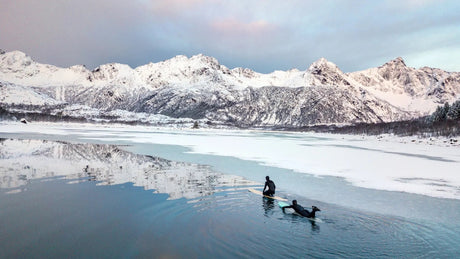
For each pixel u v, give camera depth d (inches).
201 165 1109.1
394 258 359.9
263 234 433.7
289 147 2113.7
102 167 1007.0
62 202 579.8
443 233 452.1
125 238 412.5
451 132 3225.9
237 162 1214.9
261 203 602.2
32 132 3198.8
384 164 1236.5
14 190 667.4
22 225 458.0
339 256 361.1
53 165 1021.8
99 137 2706.7
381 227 474.3
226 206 573.0
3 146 1590.8
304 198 661.9
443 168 1137.4
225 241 406.0
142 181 784.3
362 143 2883.9
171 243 398.3
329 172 1016.2
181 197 629.6
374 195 698.8
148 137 2967.5
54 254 362.3
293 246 392.5
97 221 478.6
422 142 2930.6
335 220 506.0
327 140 3513.8
